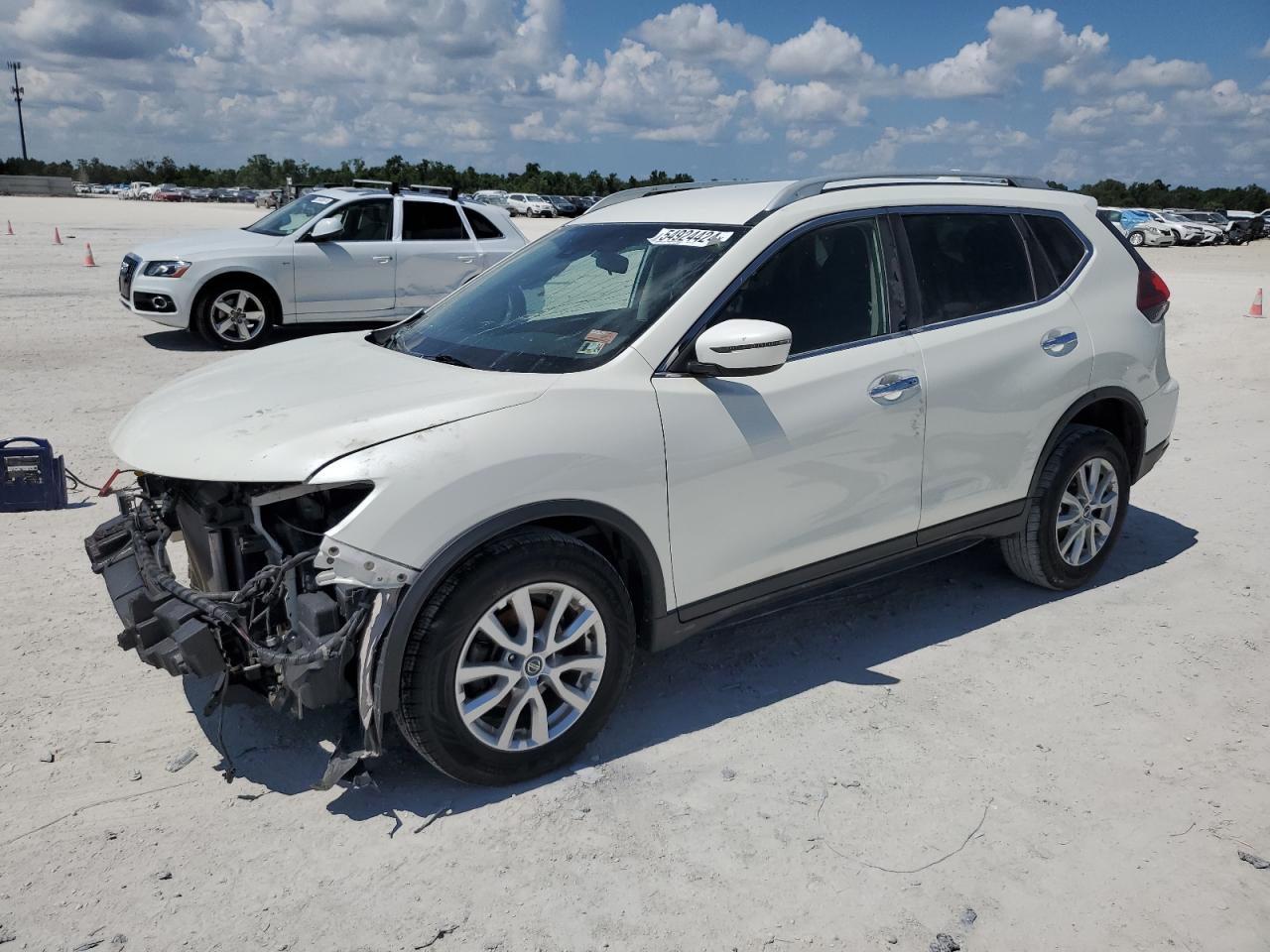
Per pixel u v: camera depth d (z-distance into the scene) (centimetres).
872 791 329
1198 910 277
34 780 328
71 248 2403
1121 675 408
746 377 345
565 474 318
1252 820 316
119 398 866
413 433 305
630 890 282
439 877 287
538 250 447
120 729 360
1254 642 439
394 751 349
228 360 416
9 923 266
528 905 276
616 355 345
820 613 466
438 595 300
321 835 305
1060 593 488
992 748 355
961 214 436
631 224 422
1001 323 432
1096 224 484
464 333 395
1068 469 458
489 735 320
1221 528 583
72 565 502
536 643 322
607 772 338
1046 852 300
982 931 268
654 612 354
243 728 362
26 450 577
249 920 269
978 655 425
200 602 308
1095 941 265
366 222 1193
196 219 3975
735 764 344
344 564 289
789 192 390
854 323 393
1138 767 344
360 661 299
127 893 278
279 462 300
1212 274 2439
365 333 448
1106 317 470
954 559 532
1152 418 498
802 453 371
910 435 401
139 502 413
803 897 280
